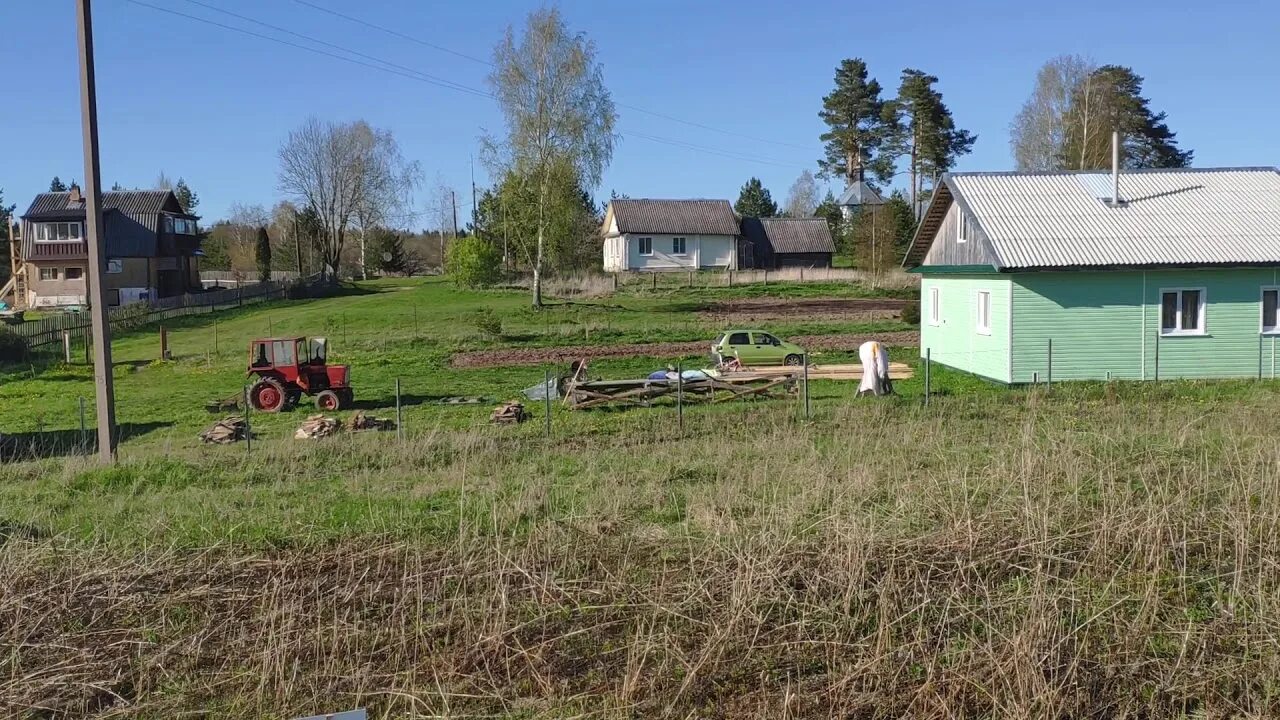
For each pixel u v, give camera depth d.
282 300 58.62
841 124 86.69
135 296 61.94
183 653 8.62
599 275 63.88
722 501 12.34
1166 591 9.38
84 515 12.98
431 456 16.80
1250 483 11.89
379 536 11.38
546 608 9.29
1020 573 9.84
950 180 27.42
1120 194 26.84
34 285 62.38
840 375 26.16
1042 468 13.20
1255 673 7.95
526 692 8.04
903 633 8.58
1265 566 9.61
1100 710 7.66
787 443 16.48
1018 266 23.98
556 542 10.88
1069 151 63.94
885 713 7.62
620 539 11.03
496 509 12.30
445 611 9.26
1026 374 24.66
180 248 67.94
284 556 10.83
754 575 9.30
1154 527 10.28
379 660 8.49
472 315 46.31
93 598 9.61
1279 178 27.55
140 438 21.45
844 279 59.06
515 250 66.38
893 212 60.81
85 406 26.48
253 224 112.62
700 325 42.00
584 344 37.38
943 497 12.03
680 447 16.98
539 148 47.81
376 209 73.31
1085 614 8.92
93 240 17.00
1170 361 24.78
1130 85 67.75
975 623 8.78
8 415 25.75
